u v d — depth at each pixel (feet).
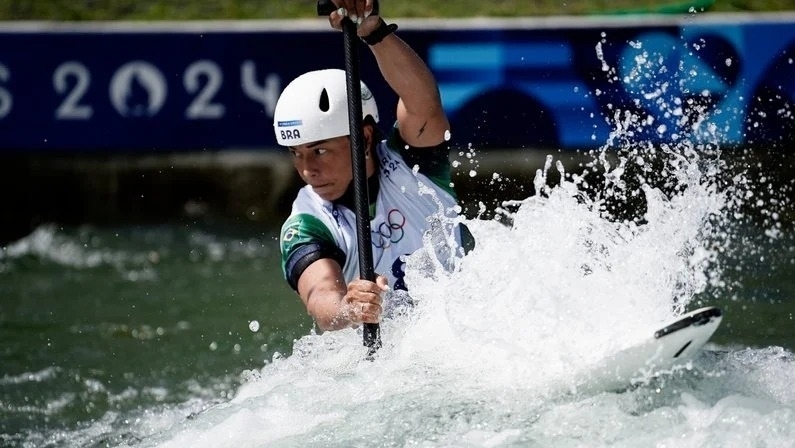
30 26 98.22
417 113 45.11
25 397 55.42
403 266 46.34
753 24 92.84
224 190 102.53
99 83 98.84
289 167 102.32
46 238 100.07
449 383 41.42
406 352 43.86
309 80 44.96
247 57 98.37
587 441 36.60
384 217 46.47
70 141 99.66
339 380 43.45
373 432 38.73
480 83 95.86
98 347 64.85
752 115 92.94
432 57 96.02
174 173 102.32
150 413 52.13
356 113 43.45
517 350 41.47
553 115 95.55
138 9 116.78
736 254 79.66
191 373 59.36
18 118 99.30
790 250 80.28
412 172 46.24
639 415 37.86
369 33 43.91
